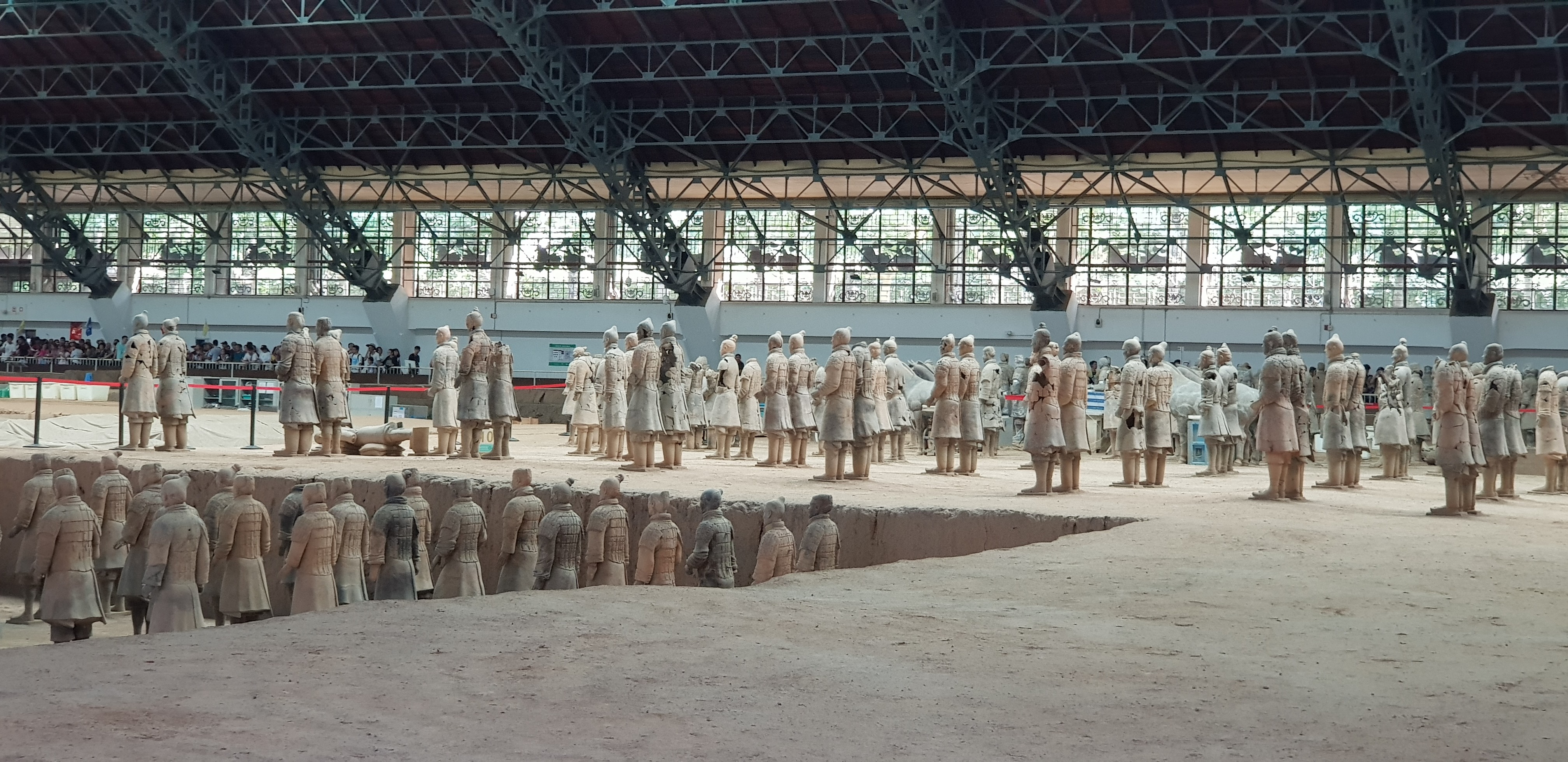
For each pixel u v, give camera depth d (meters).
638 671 7.29
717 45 40.59
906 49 39.59
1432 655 8.45
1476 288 45.31
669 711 6.42
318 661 7.27
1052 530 17.73
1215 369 29.28
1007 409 41.56
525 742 5.79
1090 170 44.97
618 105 44.56
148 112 48.09
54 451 25.81
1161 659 8.12
